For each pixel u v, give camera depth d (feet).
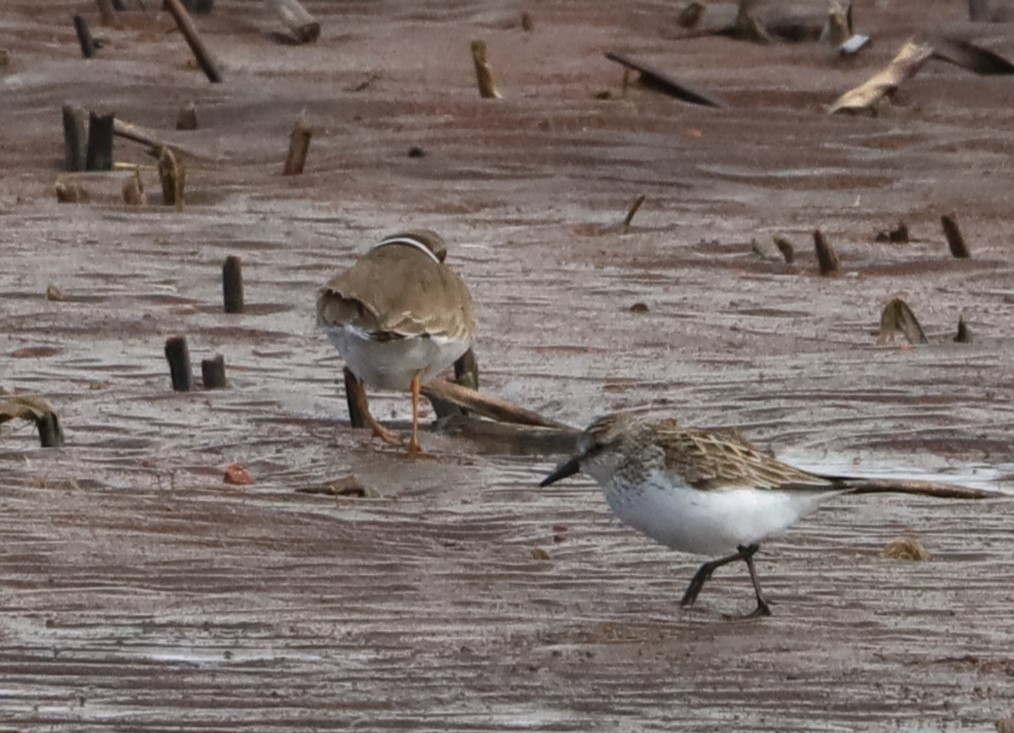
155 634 27.40
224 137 83.20
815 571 31.76
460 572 31.37
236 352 50.08
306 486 37.50
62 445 40.16
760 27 107.04
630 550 33.01
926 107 91.66
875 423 43.14
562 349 50.90
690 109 86.48
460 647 27.25
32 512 33.24
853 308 56.75
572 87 94.53
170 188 69.77
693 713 24.67
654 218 70.85
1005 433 42.27
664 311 55.88
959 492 36.24
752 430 42.88
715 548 29.25
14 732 23.45
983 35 104.88
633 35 108.17
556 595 30.25
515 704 24.89
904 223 67.87
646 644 27.58
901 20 109.60
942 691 25.53
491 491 37.29
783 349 51.26
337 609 28.99
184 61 97.60
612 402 45.14
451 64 100.01
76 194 70.49
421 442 41.60
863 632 28.32
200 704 24.57
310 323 53.62
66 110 77.92
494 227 68.69
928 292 59.31
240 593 29.60
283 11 104.78
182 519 33.47
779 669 26.45
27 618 27.99
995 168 78.84
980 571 31.86
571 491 37.29
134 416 42.86
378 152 79.00
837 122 84.89
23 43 98.07
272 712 24.35
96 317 53.01
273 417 43.47
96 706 24.44
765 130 83.30
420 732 23.82
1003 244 66.85
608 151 79.36
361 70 96.78
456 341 41.75
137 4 108.99
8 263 59.67
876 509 35.78
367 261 43.09
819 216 71.46
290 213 69.46
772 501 28.99
